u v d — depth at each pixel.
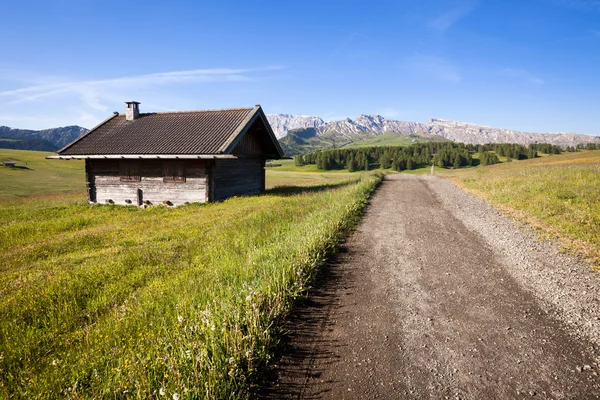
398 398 3.31
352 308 5.21
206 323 3.97
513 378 3.59
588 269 6.59
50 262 7.72
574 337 4.35
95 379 3.32
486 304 5.33
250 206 14.76
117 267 7.09
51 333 4.62
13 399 3.25
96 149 18.72
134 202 18.84
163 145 17.72
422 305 5.31
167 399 2.82
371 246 8.58
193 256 7.93
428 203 15.77
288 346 4.18
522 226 10.19
